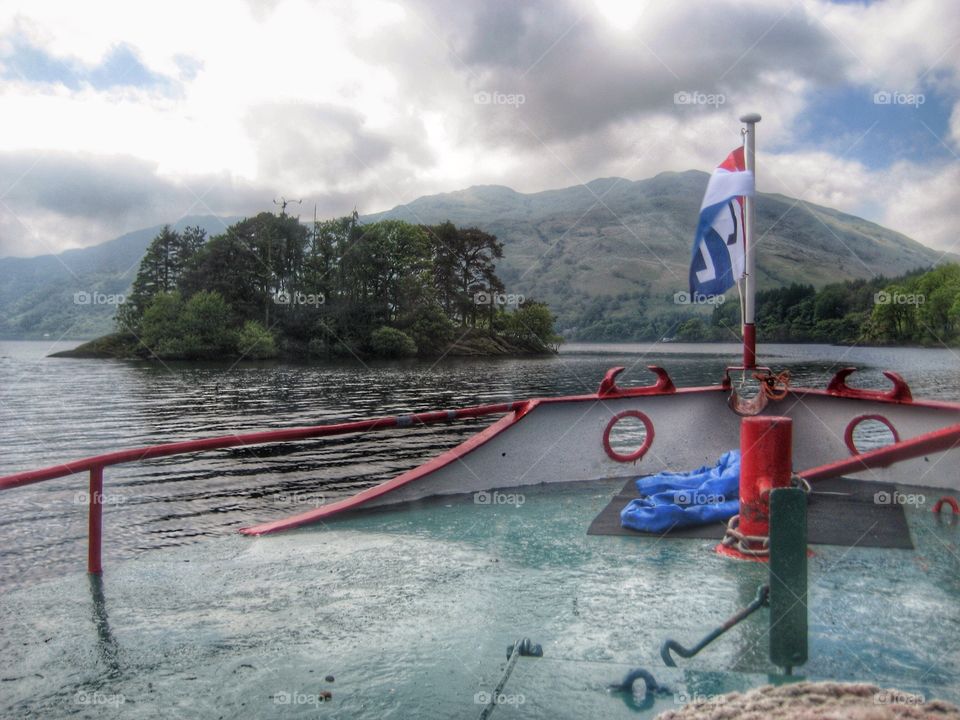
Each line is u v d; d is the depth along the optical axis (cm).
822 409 719
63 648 329
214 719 258
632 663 293
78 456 1756
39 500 1062
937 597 372
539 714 243
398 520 577
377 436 1919
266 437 526
